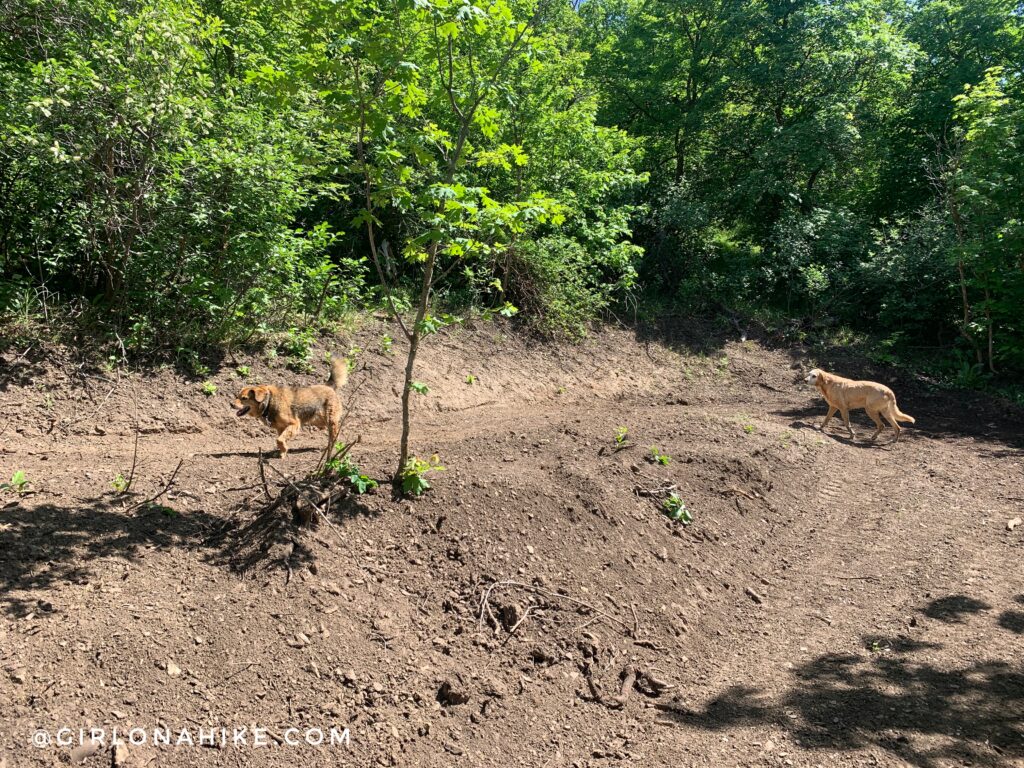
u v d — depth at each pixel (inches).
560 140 575.2
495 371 482.3
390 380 408.2
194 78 317.4
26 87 263.7
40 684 129.6
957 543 269.9
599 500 237.1
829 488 330.0
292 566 177.0
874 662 184.2
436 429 356.5
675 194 717.3
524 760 144.8
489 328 520.4
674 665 184.2
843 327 674.8
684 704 167.0
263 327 361.7
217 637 151.6
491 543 205.3
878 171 804.6
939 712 159.9
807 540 274.4
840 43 708.0
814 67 706.8
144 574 164.6
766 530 272.8
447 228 188.5
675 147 826.2
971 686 170.9
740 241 813.9
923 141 757.9
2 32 297.3
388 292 207.8
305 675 150.3
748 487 294.4
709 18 761.0
